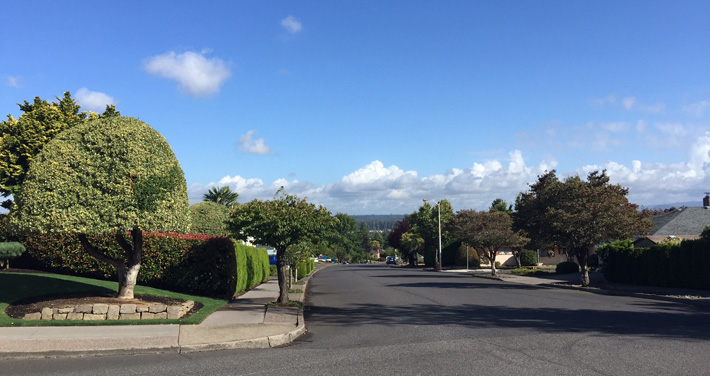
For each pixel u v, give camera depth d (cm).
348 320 1379
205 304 1612
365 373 748
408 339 1034
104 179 1267
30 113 2828
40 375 763
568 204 2542
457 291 2286
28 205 1237
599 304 1702
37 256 1961
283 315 1398
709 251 2178
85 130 1320
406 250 7462
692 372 725
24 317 1216
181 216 1412
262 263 2953
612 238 2517
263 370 784
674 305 1689
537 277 3450
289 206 1636
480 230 3634
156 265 1881
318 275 4381
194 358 896
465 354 870
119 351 939
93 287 1628
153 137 1389
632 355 841
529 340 990
